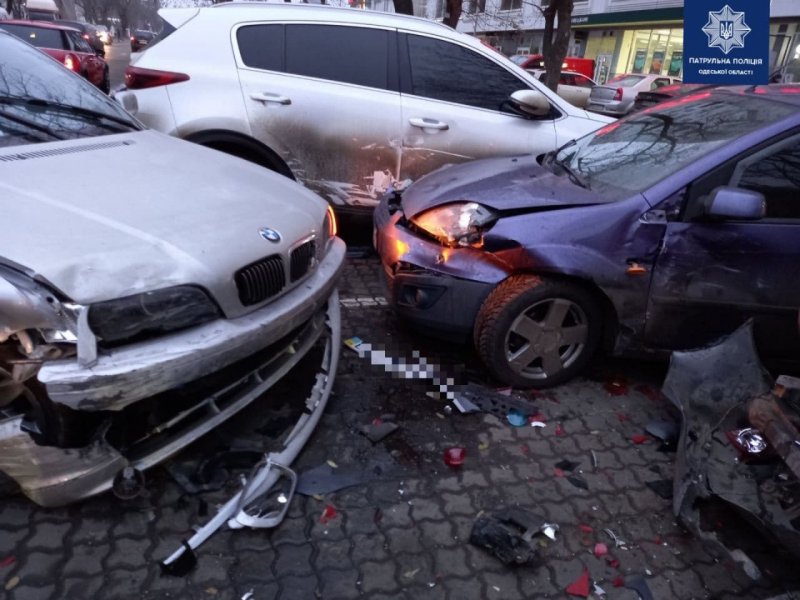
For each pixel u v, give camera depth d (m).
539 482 2.58
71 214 2.01
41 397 1.75
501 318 2.97
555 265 2.89
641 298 2.99
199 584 1.95
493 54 4.86
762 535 2.26
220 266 2.05
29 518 2.10
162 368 1.83
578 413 3.09
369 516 2.31
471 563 2.15
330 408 2.92
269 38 4.57
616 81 20.19
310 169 4.69
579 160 3.72
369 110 4.61
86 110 3.10
